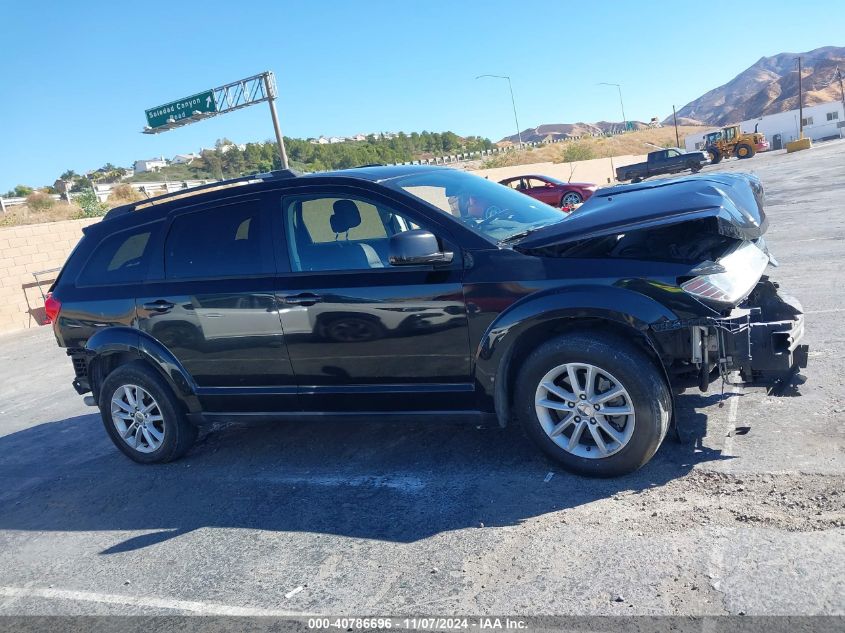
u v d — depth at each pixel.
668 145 94.69
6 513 4.88
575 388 3.72
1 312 16.12
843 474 3.39
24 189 74.00
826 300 6.71
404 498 3.96
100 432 6.50
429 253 3.72
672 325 3.46
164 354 4.90
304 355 4.39
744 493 3.38
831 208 13.24
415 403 4.18
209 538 3.91
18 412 7.86
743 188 4.11
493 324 3.81
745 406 4.37
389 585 3.12
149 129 31.33
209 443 5.52
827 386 4.50
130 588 3.52
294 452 5.01
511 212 4.55
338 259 4.30
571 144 80.56
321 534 3.71
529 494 3.74
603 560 3.03
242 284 4.53
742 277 3.76
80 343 5.29
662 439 3.64
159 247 4.97
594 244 3.80
